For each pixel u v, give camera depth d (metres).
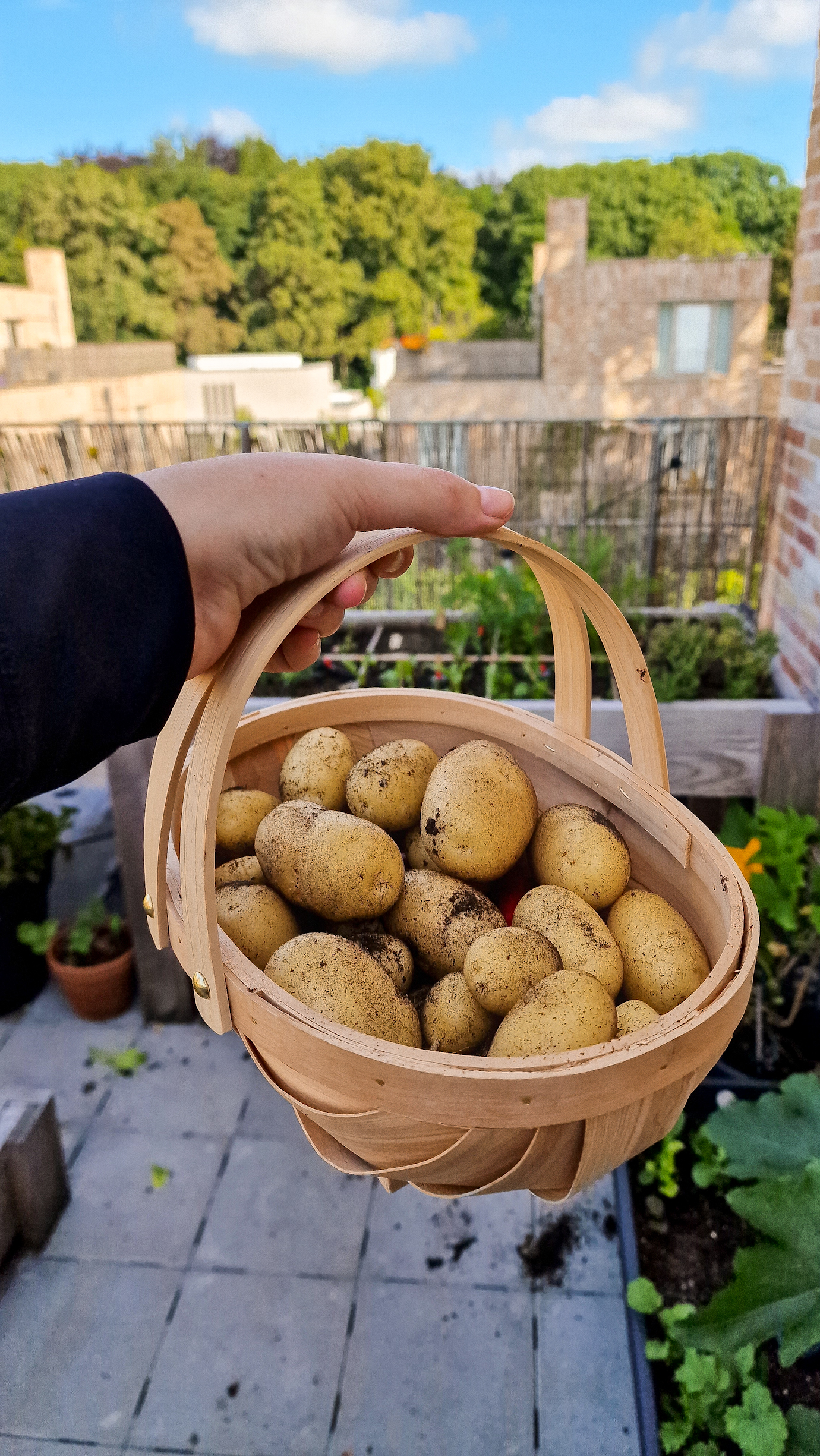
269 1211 1.89
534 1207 1.86
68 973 2.35
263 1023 0.57
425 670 3.39
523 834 0.84
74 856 3.10
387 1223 1.85
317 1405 1.54
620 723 2.39
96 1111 2.15
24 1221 1.79
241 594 0.57
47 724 0.47
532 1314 1.66
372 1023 0.66
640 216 31.45
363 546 0.63
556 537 4.75
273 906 0.77
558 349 16.44
